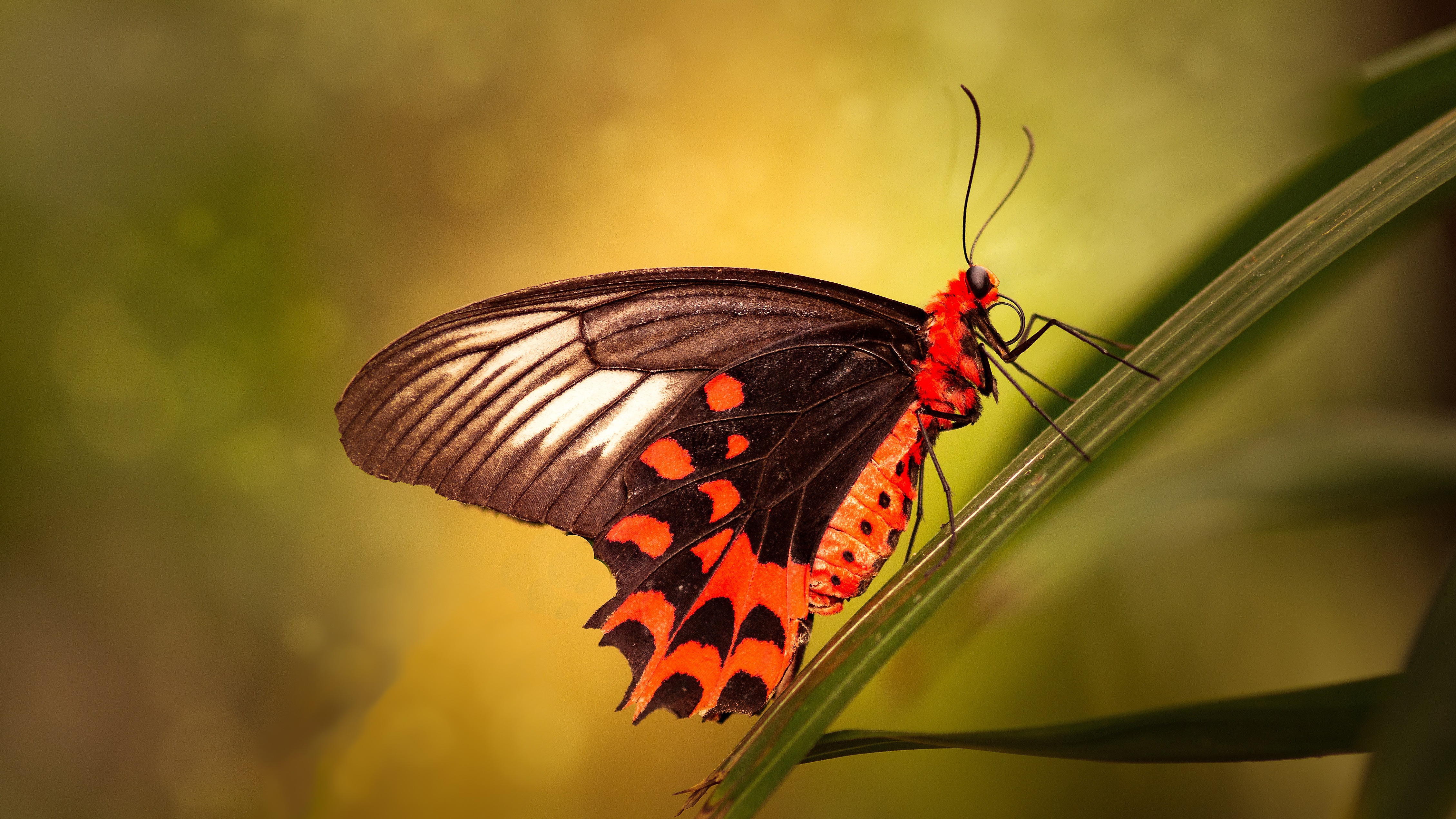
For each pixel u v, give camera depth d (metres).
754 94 0.59
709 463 0.47
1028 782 0.52
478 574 0.56
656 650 0.47
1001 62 0.57
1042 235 0.52
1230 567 0.52
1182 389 0.44
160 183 0.65
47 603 0.57
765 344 0.47
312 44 0.67
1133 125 0.55
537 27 0.65
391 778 0.55
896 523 0.47
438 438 0.47
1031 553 0.44
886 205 0.56
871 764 0.53
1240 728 0.39
